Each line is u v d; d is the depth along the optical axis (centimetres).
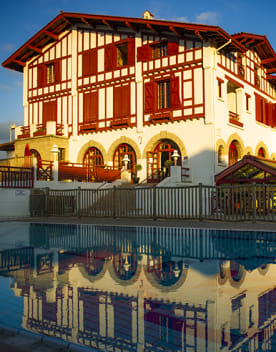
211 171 1766
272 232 834
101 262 531
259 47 2262
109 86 2175
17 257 576
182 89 1880
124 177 1966
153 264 511
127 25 1986
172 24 1786
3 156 2788
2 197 1423
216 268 480
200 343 237
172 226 984
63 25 2339
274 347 230
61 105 2378
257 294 350
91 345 233
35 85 2528
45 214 1506
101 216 1341
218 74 1856
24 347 237
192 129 1842
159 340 242
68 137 2320
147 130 2009
